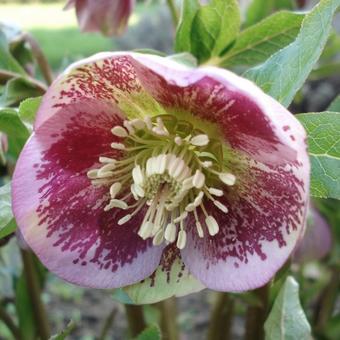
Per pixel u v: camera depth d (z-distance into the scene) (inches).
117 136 3.0
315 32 2.6
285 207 2.7
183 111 2.9
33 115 3.0
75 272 2.9
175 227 3.0
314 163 2.7
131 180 3.1
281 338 3.3
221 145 3.0
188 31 3.5
